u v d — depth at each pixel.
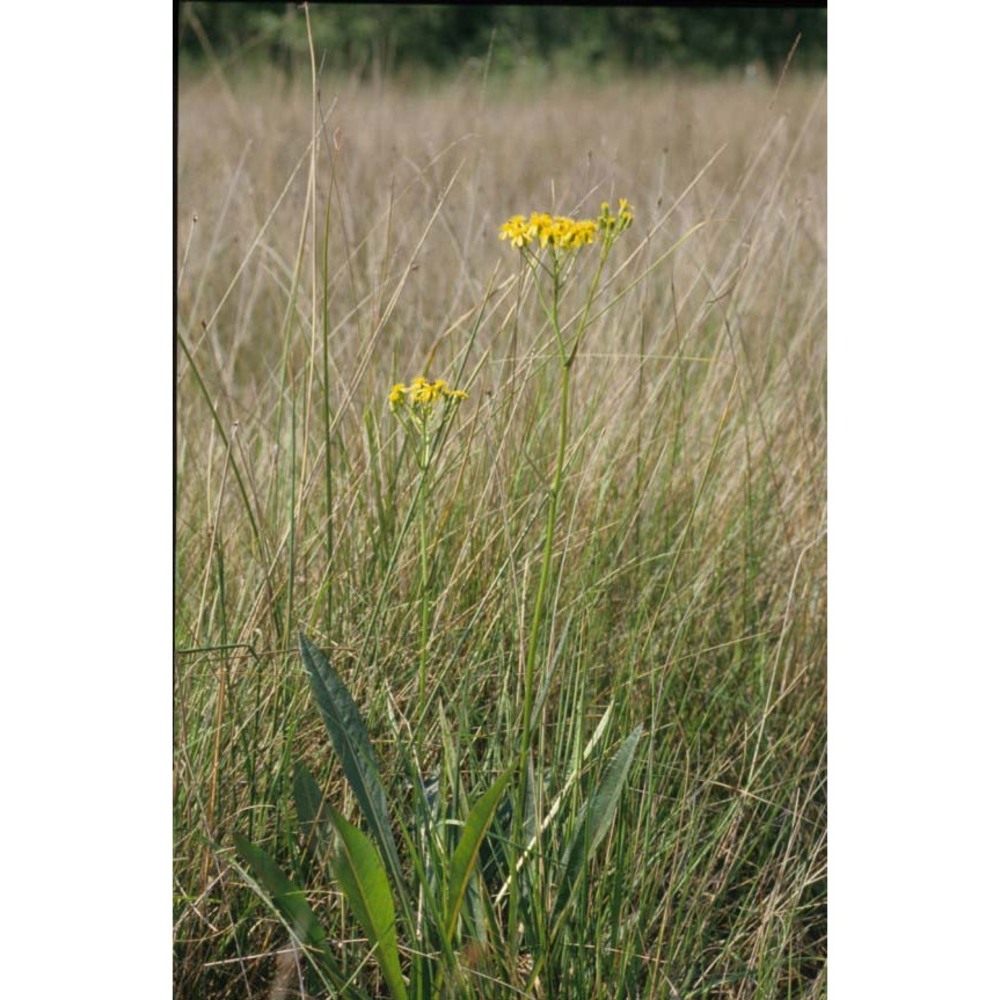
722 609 2.07
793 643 2.00
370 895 1.41
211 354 2.55
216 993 1.64
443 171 3.22
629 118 4.15
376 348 2.22
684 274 2.74
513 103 4.77
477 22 5.69
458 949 1.47
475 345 2.31
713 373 2.37
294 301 2.19
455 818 1.53
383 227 2.73
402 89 4.74
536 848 1.49
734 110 4.11
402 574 1.86
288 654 1.74
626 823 1.62
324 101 4.04
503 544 1.87
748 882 1.70
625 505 2.07
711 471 2.16
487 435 1.89
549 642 1.67
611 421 2.11
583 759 1.57
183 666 1.78
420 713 1.60
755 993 1.58
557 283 1.42
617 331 2.35
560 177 3.31
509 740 1.63
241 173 3.17
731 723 1.93
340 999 1.50
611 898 1.52
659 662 1.91
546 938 1.44
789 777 1.86
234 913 1.64
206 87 4.31
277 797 1.67
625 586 2.01
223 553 1.96
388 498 1.88
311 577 1.88
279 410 2.10
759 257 2.64
